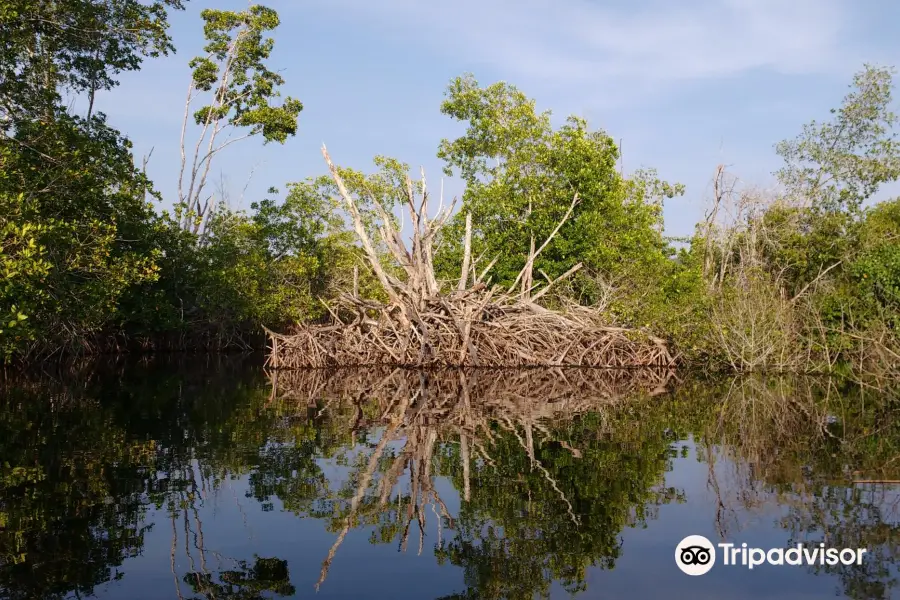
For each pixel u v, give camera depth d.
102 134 21.34
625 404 13.19
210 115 34.19
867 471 7.51
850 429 10.23
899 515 5.93
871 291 18.66
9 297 12.47
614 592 4.44
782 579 4.68
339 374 19.53
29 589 4.46
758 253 27.31
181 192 34.94
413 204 20.03
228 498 6.50
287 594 4.41
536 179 24.14
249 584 4.57
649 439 9.45
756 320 19.72
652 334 21.31
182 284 27.92
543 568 4.90
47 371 20.05
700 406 12.88
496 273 24.73
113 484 6.95
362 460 8.09
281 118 33.75
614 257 23.25
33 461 7.96
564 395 14.65
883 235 22.56
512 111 28.78
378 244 31.06
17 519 5.84
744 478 7.22
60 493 6.61
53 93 17.55
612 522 5.84
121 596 4.36
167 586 4.52
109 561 4.95
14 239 13.09
